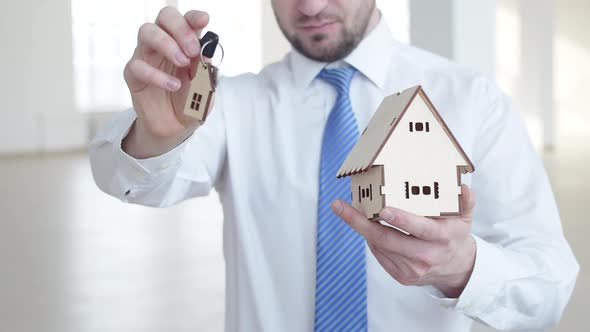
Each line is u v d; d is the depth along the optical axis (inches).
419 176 34.1
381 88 55.6
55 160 406.9
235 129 56.4
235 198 55.3
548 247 50.3
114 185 48.3
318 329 50.4
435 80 56.7
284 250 53.9
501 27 435.5
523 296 44.8
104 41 447.8
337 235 50.9
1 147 434.3
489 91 56.6
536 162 55.6
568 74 582.2
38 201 264.8
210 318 131.0
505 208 53.5
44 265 169.9
